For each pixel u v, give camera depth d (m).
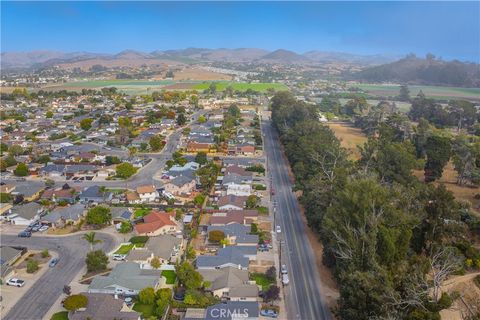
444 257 75.25
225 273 77.81
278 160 168.12
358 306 60.47
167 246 88.44
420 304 58.09
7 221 105.06
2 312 68.88
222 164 158.00
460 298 69.94
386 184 109.69
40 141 188.75
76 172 142.25
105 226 102.81
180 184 122.00
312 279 80.31
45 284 77.19
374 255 66.38
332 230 74.69
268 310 69.62
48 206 113.00
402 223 75.06
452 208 83.19
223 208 111.94
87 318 63.94
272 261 86.81
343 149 134.12
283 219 108.50
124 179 138.38
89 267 80.31
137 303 71.62
